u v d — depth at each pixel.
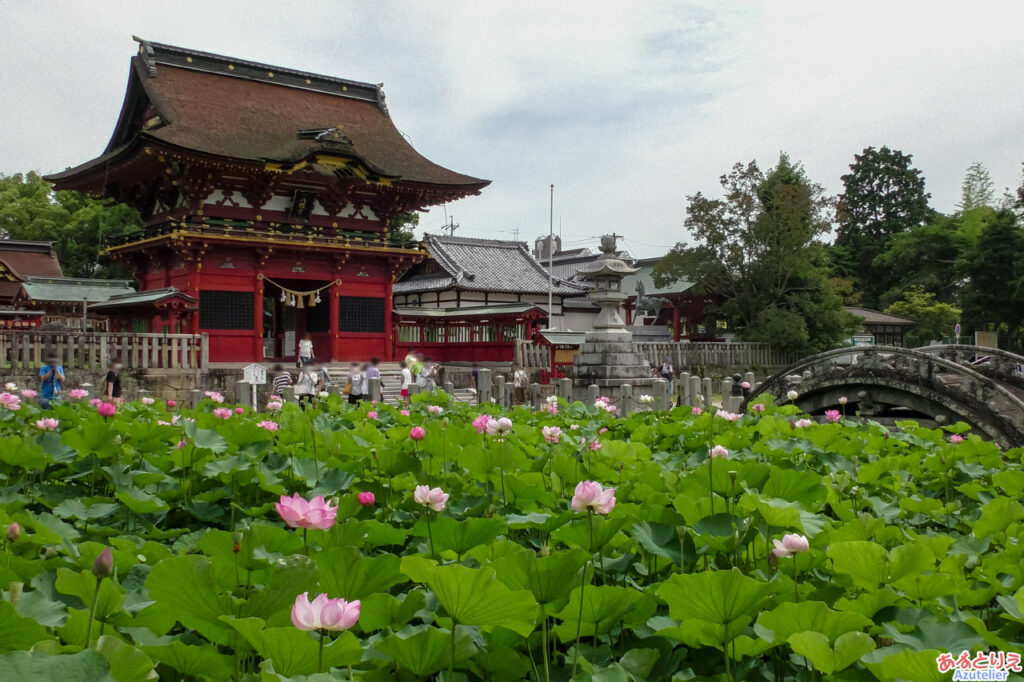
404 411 9.97
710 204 43.69
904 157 69.75
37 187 58.38
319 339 33.81
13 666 1.91
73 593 2.65
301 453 6.10
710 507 4.00
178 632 3.29
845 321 43.12
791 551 3.21
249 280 30.12
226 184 29.92
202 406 10.14
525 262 51.56
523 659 2.78
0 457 5.05
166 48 32.72
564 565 2.77
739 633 2.80
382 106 38.31
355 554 2.96
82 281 39.78
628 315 62.44
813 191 43.47
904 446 8.37
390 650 2.58
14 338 22.09
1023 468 7.28
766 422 8.45
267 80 35.19
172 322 25.92
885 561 3.28
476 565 3.64
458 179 35.19
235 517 5.04
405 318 38.91
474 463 5.18
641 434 8.34
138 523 4.60
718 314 47.50
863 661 2.51
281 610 2.57
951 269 58.50
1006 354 18.05
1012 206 52.25
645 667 2.87
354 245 31.80
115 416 7.26
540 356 35.16
